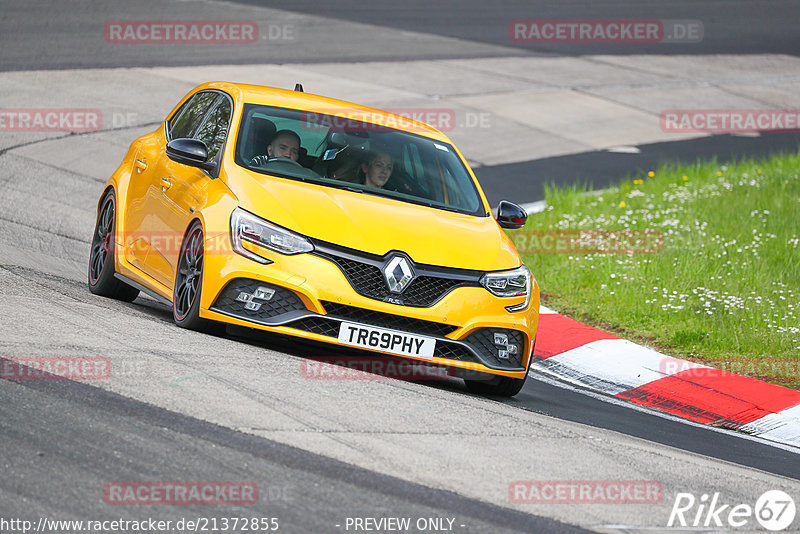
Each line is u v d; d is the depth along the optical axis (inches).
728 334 1417.3
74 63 2947.8
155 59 3120.1
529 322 1037.8
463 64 3636.8
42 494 594.9
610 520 675.4
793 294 1608.0
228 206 994.7
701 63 4168.3
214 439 708.0
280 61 3309.5
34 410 717.9
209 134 1149.1
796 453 1051.9
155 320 1060.5
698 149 2970.0
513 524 642.2
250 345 1002.1
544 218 2063.2
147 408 750.5
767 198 2260.1
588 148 2856.8
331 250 963.3
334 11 4448.8
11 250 1389.0
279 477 659.4
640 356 1339.8
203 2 4256.9
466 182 1170.6
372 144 1141.7
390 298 962.7
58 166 2065.7
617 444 884.6
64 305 1049.5
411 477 695.1
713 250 1815.9
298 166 1080.2
